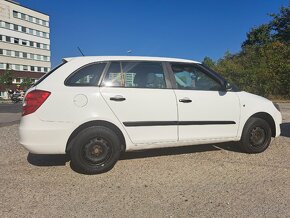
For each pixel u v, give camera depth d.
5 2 72.69
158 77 5.46
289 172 5.16
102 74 5.16
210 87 5.81
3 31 72.56
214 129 5.74
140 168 5.41
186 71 5.70
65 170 5.33
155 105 5.29
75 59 5.21
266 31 45.66
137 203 4.05
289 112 15.10
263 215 3.68
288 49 30.34
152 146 5.36
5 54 73.12
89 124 5.04
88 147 5.00
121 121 5.13
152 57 5.56
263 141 6.24
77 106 4.93
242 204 3.98
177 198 4.19
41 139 4.83
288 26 42.03
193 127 5.56
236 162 5.71
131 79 5.29
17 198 4.20
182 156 6.09
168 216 3.69
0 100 56.16
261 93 29.08
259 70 29.47
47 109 4.83
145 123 5.25
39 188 4.55
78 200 4.15
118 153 5.17
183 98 5.47
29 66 79.12
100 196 4.27
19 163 5.76
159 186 4.62
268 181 4.77
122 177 4.98
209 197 4.21
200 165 5.55
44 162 5.80
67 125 4.89
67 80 4.99
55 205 4.00
